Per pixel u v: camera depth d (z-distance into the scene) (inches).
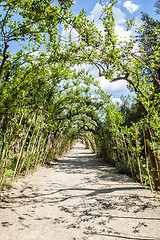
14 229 111.0
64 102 454.9
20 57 191.2
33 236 102.5
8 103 175.8
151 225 115.7
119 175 303.0
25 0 141.8
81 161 550.6
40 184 235.5
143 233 105.5
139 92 209.2
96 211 142.1
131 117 497.7
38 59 209.9
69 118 534.6
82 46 190.5
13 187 209.3
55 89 351.9
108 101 506.3
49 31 164.9
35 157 352.8
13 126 199.8
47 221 123.6
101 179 273.0
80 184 241.0
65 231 108.9
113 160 426.9
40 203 161.2
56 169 377.7
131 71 200.7
